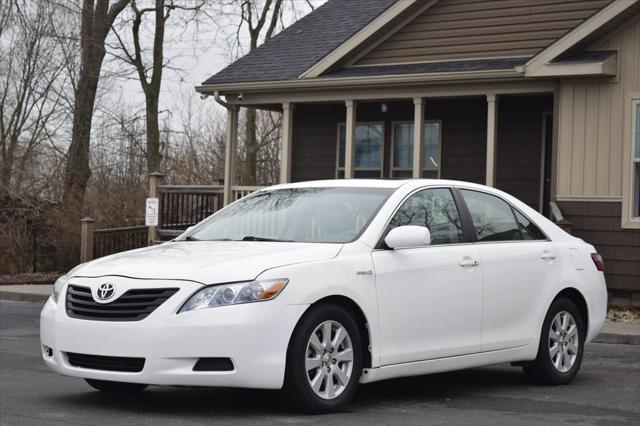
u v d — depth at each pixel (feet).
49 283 73.41
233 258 23.73
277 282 22.88
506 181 65.36
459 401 26.66
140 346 22.45
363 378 24.71
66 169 92.27
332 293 23.75
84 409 24.49
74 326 23.41
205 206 72.95
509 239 29.17
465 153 67.36
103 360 23.18
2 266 82.38
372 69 65.98
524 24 62.95
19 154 106.83
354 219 26.02
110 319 23.07
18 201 85.46
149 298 22.85
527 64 55.52
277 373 22.67
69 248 83.10
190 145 117.91
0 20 103.35
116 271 23.72
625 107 54.29
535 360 29.48
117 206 86.22
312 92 66.74
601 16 53.47
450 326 26.58
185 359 22.33
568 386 29.94
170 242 27.76
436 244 26.86
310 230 26.17
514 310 28.45
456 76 60.03
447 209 27.71
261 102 68.95
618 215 54.34
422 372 26.00
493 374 32.04
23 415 23.61
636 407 26.45
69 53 105.81
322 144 74.08
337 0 80.84
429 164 68.74
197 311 22.36
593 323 31.30
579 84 55.47
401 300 25.31
